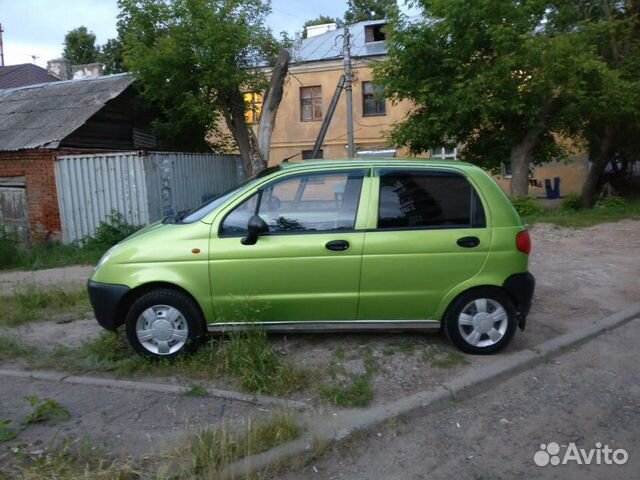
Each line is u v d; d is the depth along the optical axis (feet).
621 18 59.26
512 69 48.65
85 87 55.11
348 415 12.53
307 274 15.38
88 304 22.98
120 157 43.24
